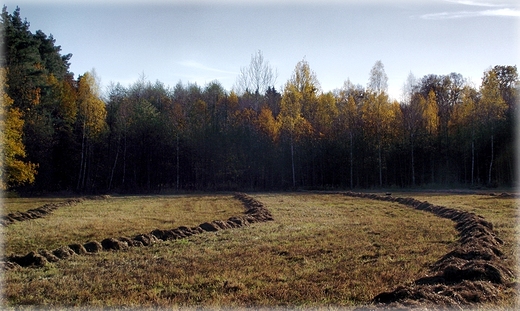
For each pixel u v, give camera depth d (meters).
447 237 15.98
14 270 12.10
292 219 23.22
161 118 59.72
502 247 13.60
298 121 56.41
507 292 8.69
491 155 51.19
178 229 18.58
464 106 54.94
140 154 58.41
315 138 57.62
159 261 13.02
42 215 26.75
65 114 53.50
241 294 9.26
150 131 58.38
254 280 10.44
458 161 55.19
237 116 61.47
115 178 57.94
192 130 59.94
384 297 8.48
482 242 12.95
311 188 55.97
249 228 19.78
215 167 59.91
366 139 56.34
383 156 56.75
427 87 72.81
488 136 51.53
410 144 56.31
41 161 50.19
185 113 67.06
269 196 44.03
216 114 63.84
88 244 15.20
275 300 8.78
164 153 58.94
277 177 59.03
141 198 43.81
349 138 57.12
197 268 11.80
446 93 71.31
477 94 58.62
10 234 18.75
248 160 59.72
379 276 10.45
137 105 60.69
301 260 12.60
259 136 59.50
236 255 13.52
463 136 53.66
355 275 10.62
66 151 54.06
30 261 13.00
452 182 55.03
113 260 13.36
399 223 20.52
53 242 16.89
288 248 14.47
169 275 11.10
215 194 49.72
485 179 53.59
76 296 9.50
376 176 57.25
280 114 57.72
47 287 10.28
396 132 56.66
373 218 23.03
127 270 11.84
